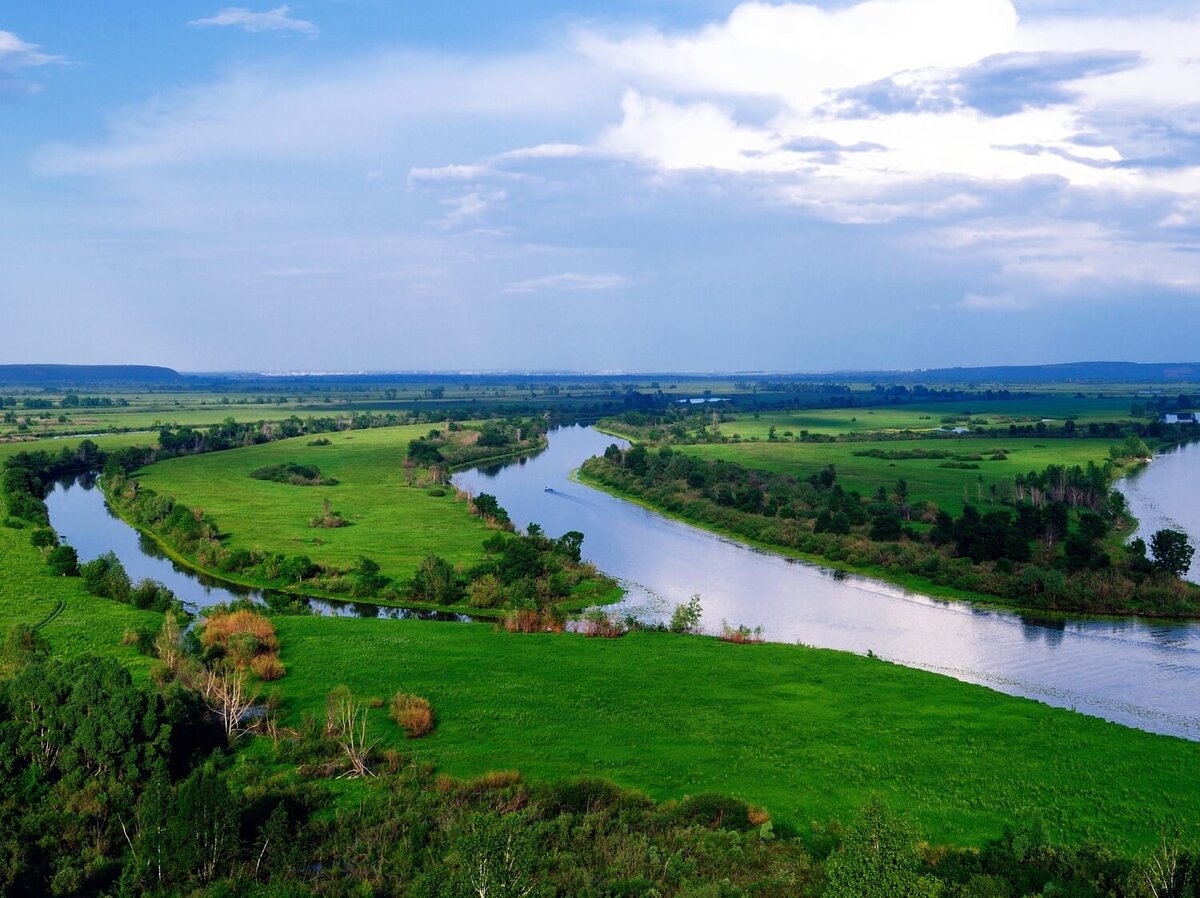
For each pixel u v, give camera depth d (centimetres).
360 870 4412
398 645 8381
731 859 4538
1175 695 7712
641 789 5462
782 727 6494
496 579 11081
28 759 5178
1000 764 5888
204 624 8781
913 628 9794
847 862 3712
